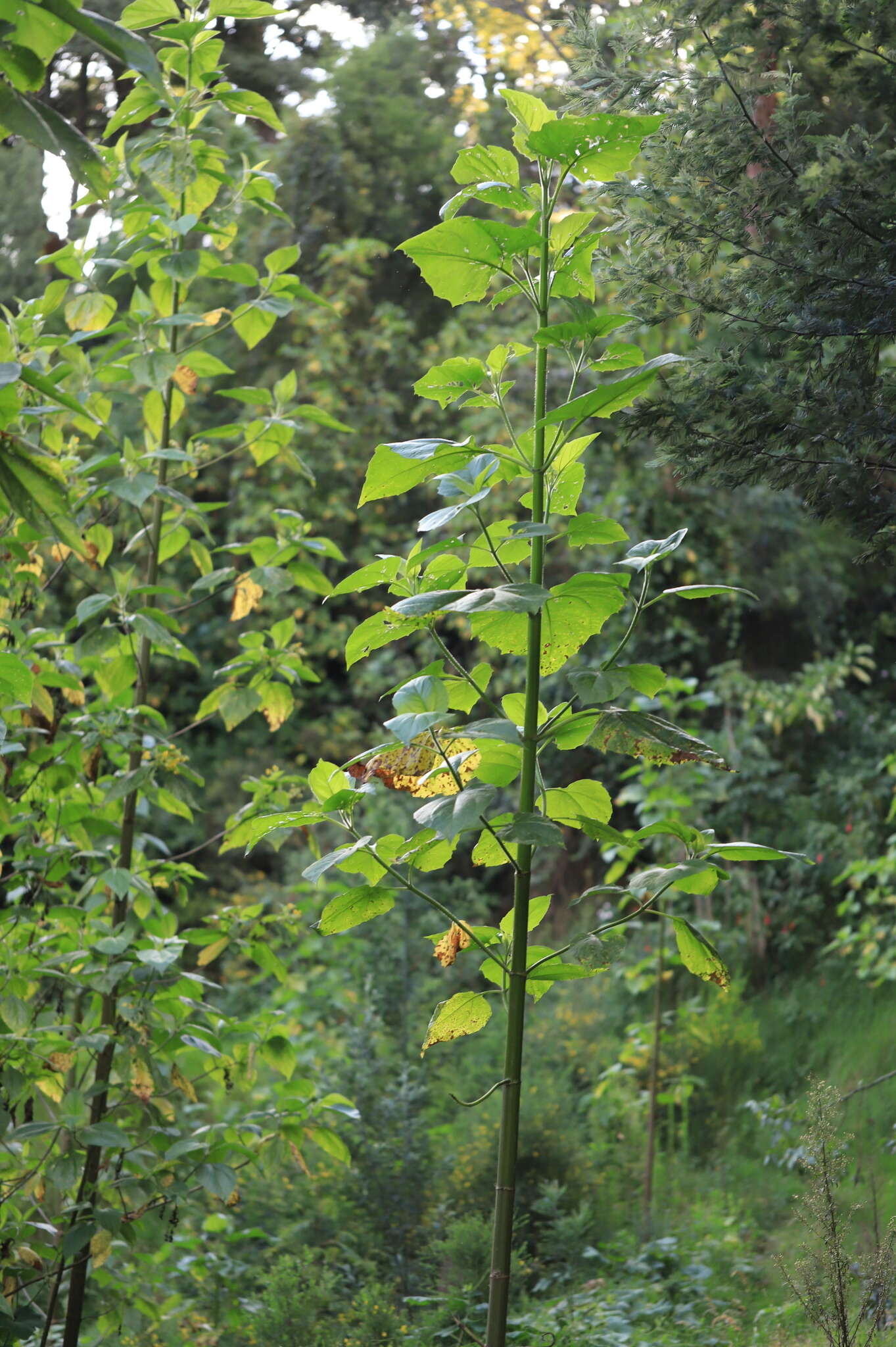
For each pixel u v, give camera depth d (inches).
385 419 359.9
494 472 86.1
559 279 87.7
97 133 340.2
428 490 377.7
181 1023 117.0
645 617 314.8
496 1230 82.6
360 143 376.5
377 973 223.6
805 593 317.1
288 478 356.5
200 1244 169.6
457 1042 225.8
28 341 123.0
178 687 369.1
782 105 107.2
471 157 87.4
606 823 89.3
